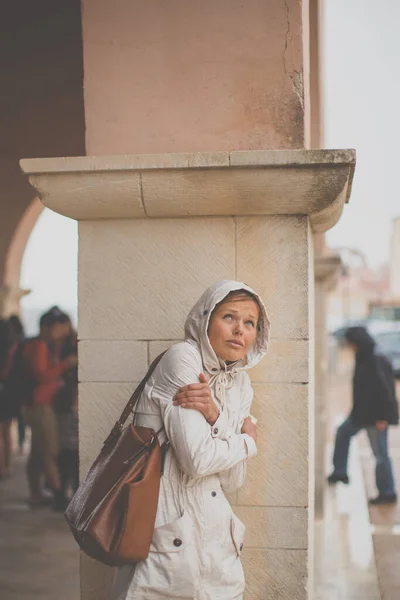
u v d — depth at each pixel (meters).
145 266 2.99
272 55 2.96
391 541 5.48
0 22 7.48
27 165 2.79
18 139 8.69
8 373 6.63
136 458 2.33
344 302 43.44
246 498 2.92
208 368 2.48
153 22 3.00
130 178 2.78
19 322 7.99
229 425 2.52
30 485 6.42
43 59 7.85
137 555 2.26
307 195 2.76
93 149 3.04
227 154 2.70
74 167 2.78
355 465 8.59
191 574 2.31
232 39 2.97
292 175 2.71
